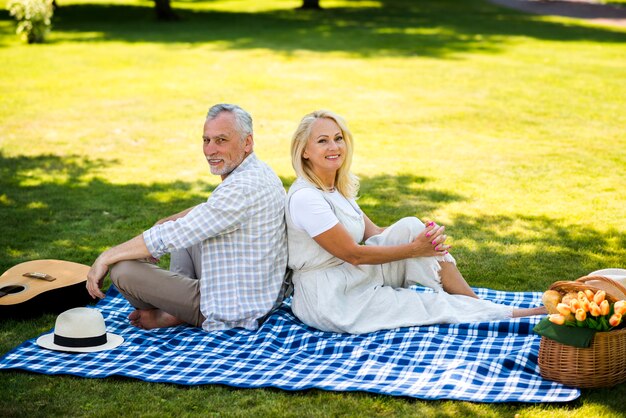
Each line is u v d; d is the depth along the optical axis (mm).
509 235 7098
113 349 4590
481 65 18031
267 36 22859
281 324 4879
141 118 12688
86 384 4148
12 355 4473
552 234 7109
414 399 3939
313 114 4914
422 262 4930
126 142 11125
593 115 12875
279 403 3930
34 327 5039
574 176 9203
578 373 3975
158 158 10258
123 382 4172
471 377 4113
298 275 4965
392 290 4910
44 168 9664
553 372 4051
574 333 3959
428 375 4184
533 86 15492
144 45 21031
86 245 6879
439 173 9430
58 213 7836
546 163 9852
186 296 4867
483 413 3795
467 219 7617
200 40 22047
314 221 4750
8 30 23766
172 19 27016
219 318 4844
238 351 4559
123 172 9523
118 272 4832
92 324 4586
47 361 4398
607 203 8078
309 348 4602
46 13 21312
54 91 14898
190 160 10156
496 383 4078
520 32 24422
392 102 14000
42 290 5176
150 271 4863
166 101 14047
